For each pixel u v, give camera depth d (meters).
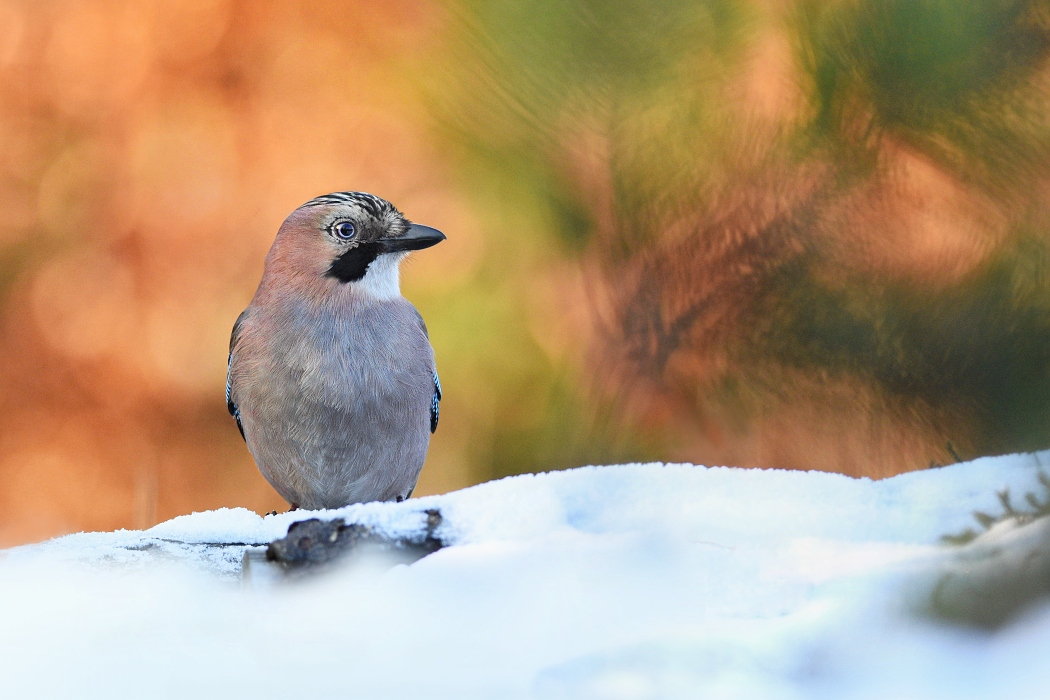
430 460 8.03
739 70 7.71
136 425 8.37
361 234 7.83
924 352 7.71
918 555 6.73
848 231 7.71
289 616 7.36
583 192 7.74
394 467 7.83
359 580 7.54
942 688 5.11
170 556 7.61
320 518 7.57
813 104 7.70
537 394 7.96
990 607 5.77
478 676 6.09
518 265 7.94
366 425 7.81
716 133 7.71
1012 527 6.91
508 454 7.99
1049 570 5.75
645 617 6.75
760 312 7.73
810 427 7.74
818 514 7.56
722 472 7.61
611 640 6.30
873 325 7.71
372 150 8.35
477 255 7.99
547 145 7.73
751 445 7.75
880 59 7.69
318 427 7.81
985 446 7.71
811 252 7.72
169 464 8.35
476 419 8.02
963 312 7.70
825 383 7.73
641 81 7.71
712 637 6.07
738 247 7.73
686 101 7.71
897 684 5.28
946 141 7.70
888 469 7.73
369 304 7.82
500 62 7.71
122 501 8.34
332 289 7.82
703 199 7.72
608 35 7.71
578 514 7.58
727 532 7.55
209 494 8.35
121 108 8.43
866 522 7.55
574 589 7.25
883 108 7.70
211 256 8.39
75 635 7.24
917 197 7.71
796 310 7.73
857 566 7.07
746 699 5.37
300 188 8.38
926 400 7.72
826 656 5.70
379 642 6.75
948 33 7.68
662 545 7.54
